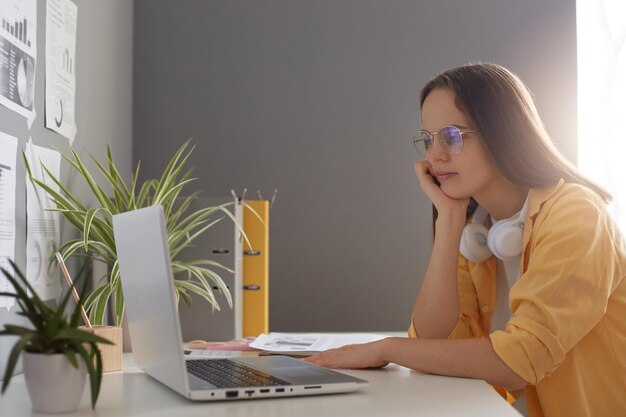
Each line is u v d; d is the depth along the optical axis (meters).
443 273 1.73
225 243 2.23
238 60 3.12
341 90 3.13
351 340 1.88
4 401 1.17
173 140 3.10
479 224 1.74
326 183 3.11
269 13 3.13
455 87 1.59
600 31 3.34
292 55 3.13
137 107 3.09
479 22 3.12
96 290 1.89
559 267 1.37
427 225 3.10
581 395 1.45
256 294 2.39
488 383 1.35
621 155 3.28
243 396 1.15
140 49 3.10
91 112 2.33
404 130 3.12
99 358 1.05
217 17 3.12
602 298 1.38
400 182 3.11
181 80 3.11
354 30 3.13
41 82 1.82
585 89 3.33
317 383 1.21
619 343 1.46
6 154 1.59
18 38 1.67
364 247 3.10
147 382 1.34
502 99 1.56
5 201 1.58
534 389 1.53
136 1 3.10
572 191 1.48
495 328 1.79
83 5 2.23
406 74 3.12
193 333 2.22
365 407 1.11
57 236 1.89
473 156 1.60
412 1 3.14
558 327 1.33
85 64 2.26
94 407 1.06
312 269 3.10
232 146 3.11
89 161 2.28
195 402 1.15
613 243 1.45
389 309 3.09
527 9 3.12
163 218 1.10
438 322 1.72
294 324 3.09
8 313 1.57
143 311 1.26
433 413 1.07
